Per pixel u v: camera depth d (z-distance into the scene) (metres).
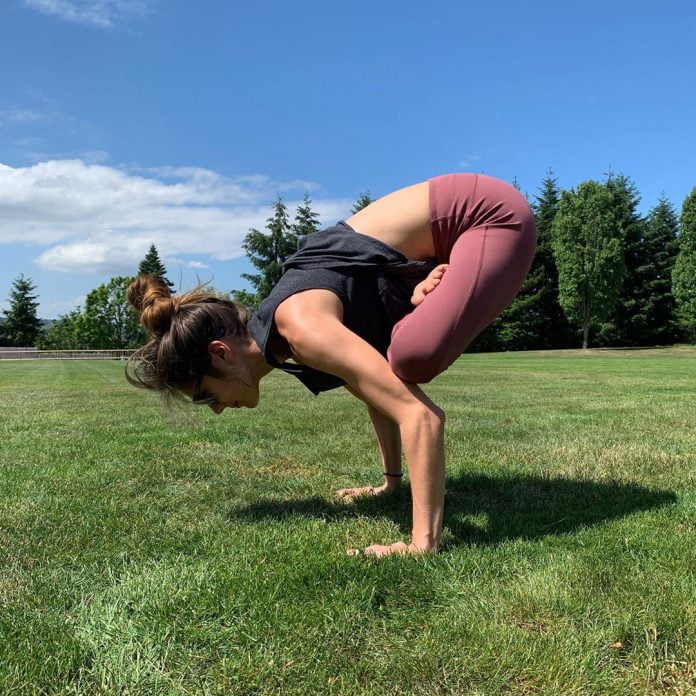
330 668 1.52
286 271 2.45
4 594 1.95
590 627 1.68
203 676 1.50
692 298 39.88
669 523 2.59
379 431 3.19
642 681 1.46
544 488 3.27
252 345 2.52
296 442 4.83
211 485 3.41
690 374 15.38
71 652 1.59
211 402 2.60
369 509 2.93
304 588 1.93
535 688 1.44
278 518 2.77
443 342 2.18
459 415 6.58
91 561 2.23
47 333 61.28
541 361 26.58
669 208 45.44
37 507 2.91
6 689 1.44
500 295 2.28
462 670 1.50
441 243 2.42
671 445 4.57
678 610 1.75
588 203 40.69
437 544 2.25
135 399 8.88
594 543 2.33
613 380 12.96
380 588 1.94
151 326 2.49
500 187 2.39
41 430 5.50
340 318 2.31
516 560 2.16
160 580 2.00
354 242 2.36
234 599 1.85
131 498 3.11
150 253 60.03
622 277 40.81
